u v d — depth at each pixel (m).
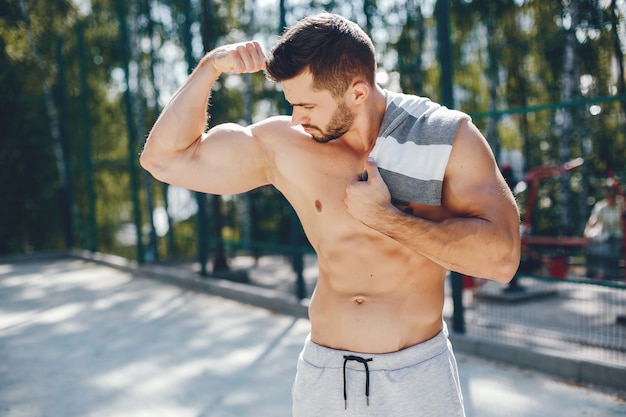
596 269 5.14
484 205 1.08
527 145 7.05
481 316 4.83
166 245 9.94
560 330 4.30
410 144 1.11
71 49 11.33
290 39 1.13
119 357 4.14
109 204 12.48
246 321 5.09
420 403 1.22
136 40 9.05
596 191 5.70
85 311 5.70
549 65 7.20
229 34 9.74
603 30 4.54
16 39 10.70
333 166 1.31
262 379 3.60
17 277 8.00
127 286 7.04
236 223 10.27
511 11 7.85
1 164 10.02
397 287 1.26
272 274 7.64
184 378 3.67
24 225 10.30
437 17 3.88
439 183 1.09
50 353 4.29
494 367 3.65
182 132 1.36
